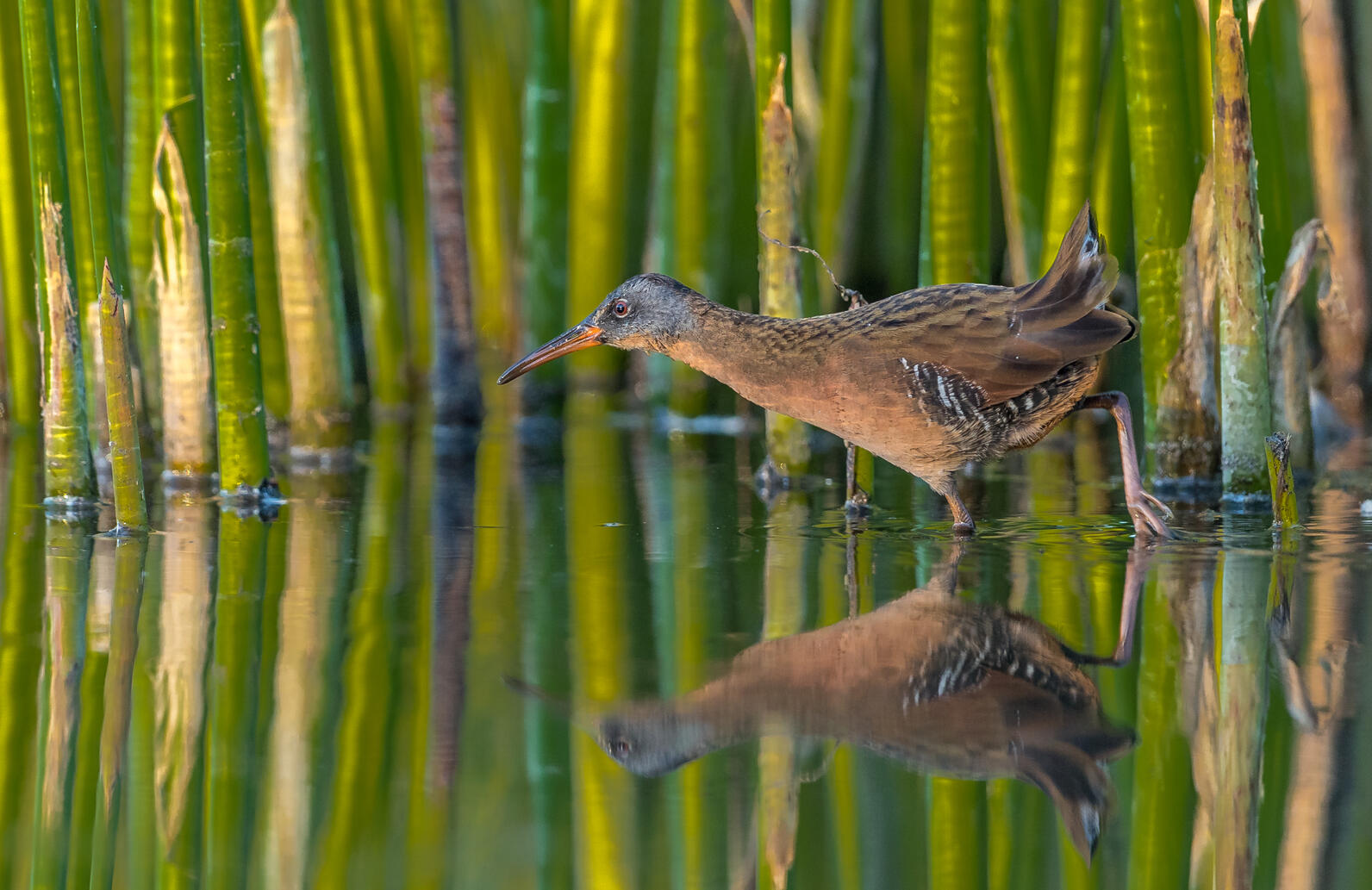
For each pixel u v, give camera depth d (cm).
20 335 1322
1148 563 858
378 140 1486
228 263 1069
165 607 775
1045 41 1254
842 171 1442
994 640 705
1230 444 1033
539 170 1515
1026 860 495
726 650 695
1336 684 637
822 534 962
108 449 1125
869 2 1429
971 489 1137
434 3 1408
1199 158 1138
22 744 587
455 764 564
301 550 916
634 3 1468
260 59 1310
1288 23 1349
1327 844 498
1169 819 519
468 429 1485
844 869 489
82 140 1041
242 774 559
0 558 883
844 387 927
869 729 598
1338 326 1375
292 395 1332
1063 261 888
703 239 1406
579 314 1523
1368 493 1081
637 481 1190
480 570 861
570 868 485
